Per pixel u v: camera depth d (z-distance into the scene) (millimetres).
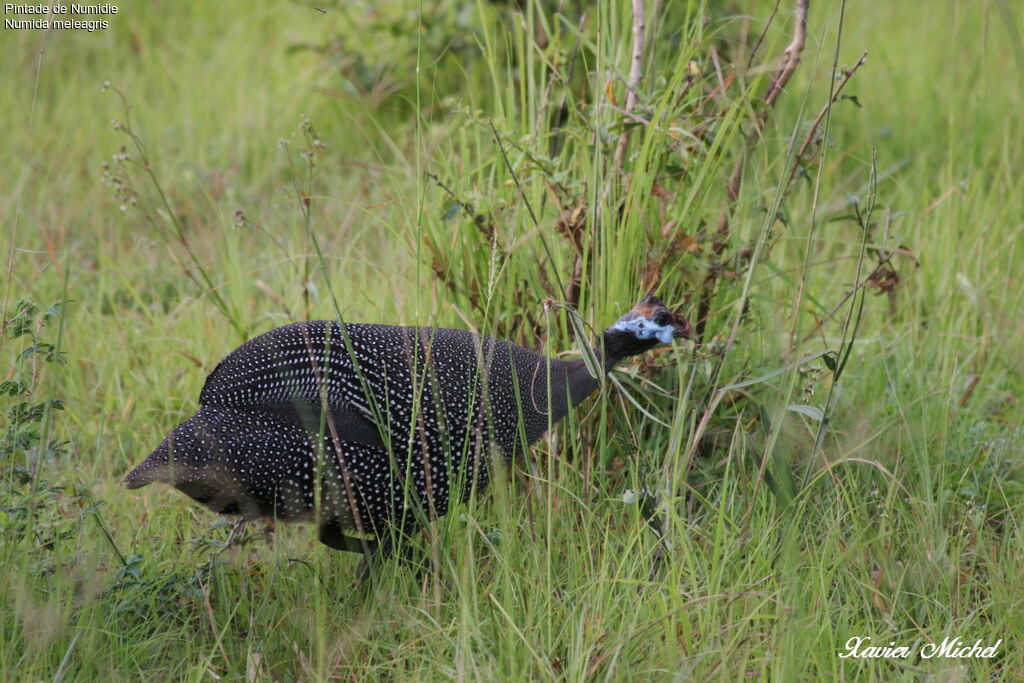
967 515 8195
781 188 7766
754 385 8906
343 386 7484
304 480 7422
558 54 10469
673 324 8203
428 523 7527
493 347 7926
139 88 16312
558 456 8430
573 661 6574
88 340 10773
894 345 10500
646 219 9023
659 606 6938
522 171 9023
